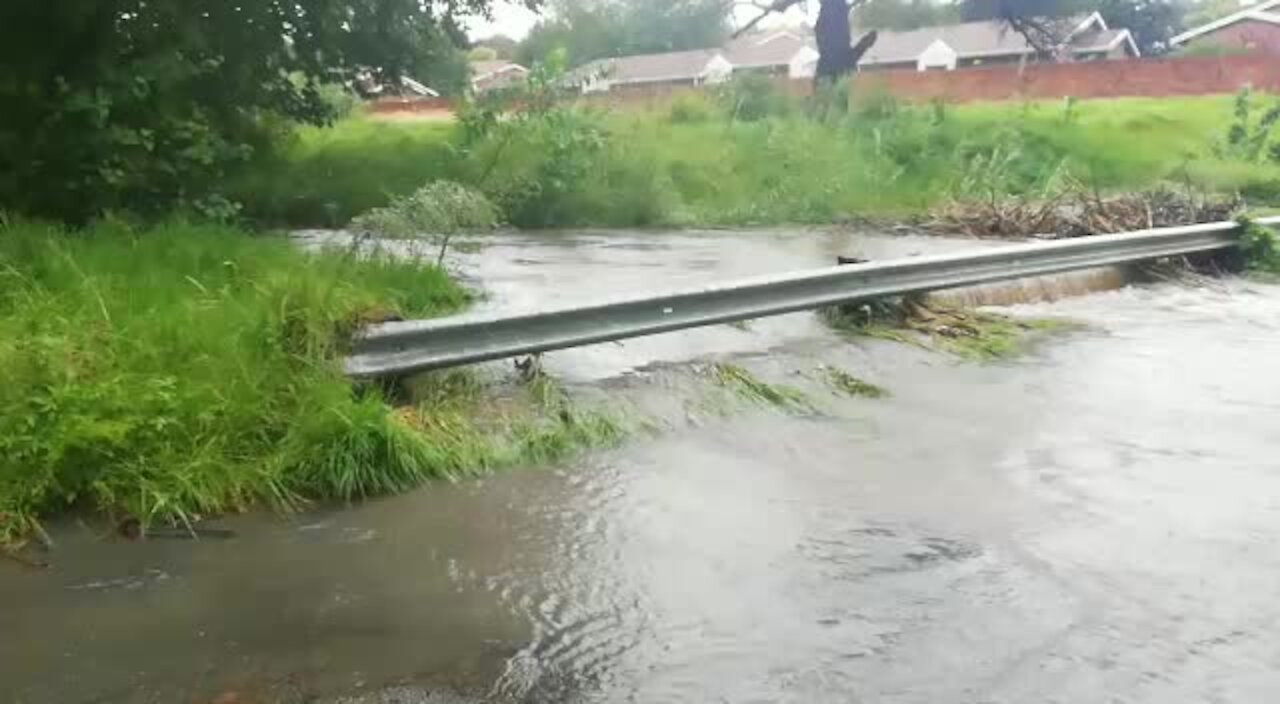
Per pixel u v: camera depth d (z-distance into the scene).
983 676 4.08
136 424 5.49
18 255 8.12
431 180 20.02
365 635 4.31
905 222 19.73
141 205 11.70
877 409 7.76
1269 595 4.77
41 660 4.04
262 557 5.01
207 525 5.33
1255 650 4.29
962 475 6.35
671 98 29.47
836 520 5.63
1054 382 8.51
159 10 12.49
